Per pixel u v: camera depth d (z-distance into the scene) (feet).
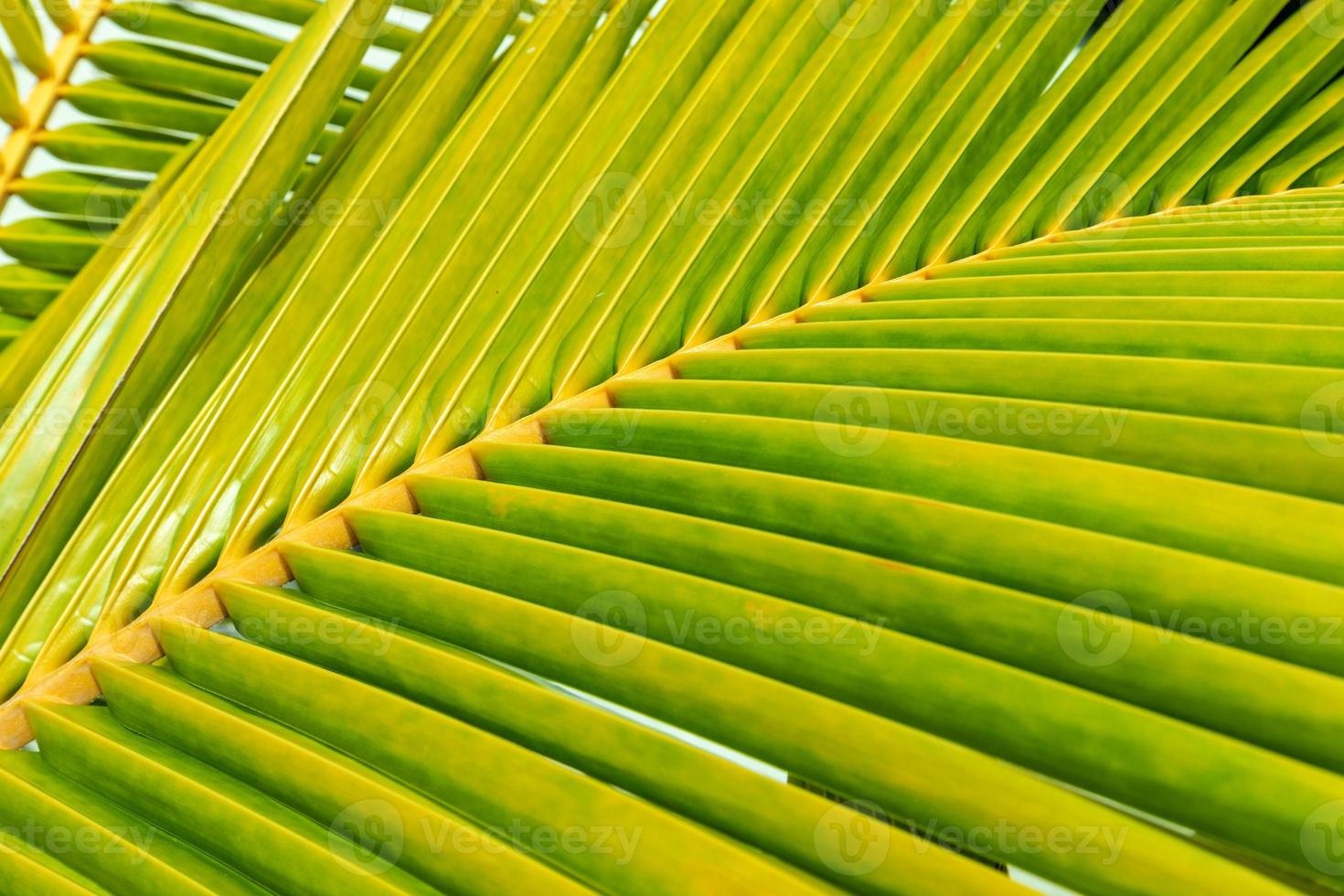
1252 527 1.93
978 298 2.43
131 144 3.71
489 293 2.50
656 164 2.58
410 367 2.45
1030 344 2.31
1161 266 2.46
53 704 2.19
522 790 1.94
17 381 2.91
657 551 2.10
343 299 2.47
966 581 1.92
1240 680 1.81
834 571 1.99
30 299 3.69
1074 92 2.67
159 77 3.71
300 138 2.36
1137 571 1.90
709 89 2.60
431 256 2.50
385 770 2.01
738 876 1.85
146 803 2.07
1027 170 2.68
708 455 2.25
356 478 2.37
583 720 1.96
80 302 3.00
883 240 2.62
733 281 2.55
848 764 1.87
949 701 1.88
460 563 2.19
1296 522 1.91
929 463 2.08
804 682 1.94
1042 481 2.02
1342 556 1.89
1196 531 1.94
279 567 2.28
